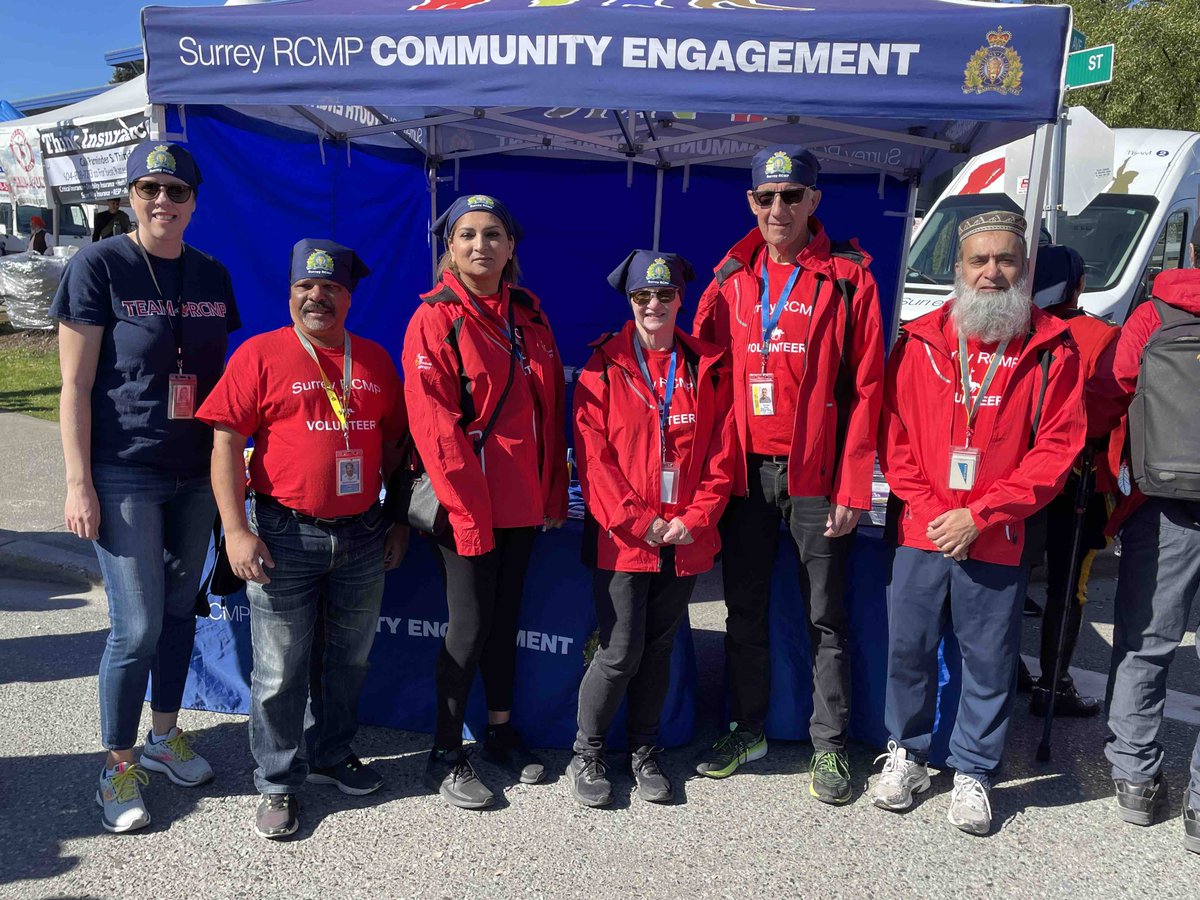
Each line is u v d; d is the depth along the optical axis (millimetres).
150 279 2670
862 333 2816
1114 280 6656
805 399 2809
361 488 2713
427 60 2967
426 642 3381
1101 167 6434
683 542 2742
